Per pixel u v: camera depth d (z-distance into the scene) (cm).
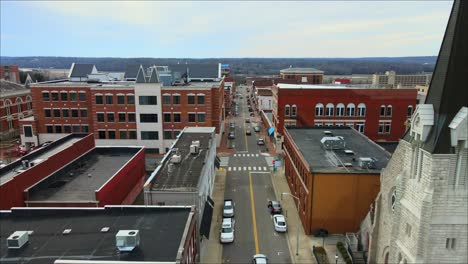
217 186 5681
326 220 3900
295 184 4903
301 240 3866
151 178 3638
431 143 1983
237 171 6506
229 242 3841
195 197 3416
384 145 6022
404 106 7412
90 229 2620
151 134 7738
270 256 3603
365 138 5453
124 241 2283
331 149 4722
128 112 7650
